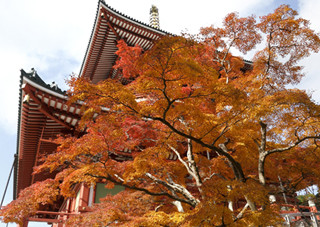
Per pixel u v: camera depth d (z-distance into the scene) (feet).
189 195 30.60
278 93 26.53
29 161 72.13
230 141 34.12
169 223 26.99
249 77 31.48
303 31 30.94
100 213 31.32
